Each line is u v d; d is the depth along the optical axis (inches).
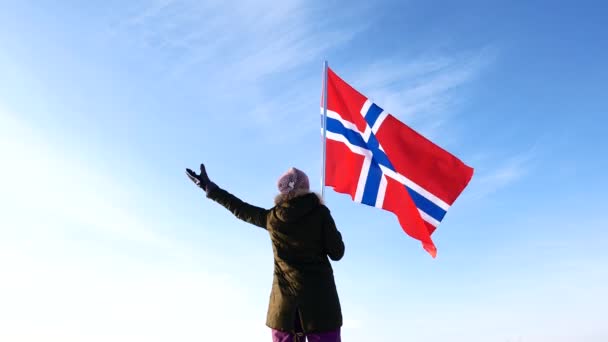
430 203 293.7
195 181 196.7
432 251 291.4
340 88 307.0
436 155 294.0
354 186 299.7
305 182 179.6
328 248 177.2
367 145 302.0
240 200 191.0
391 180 297.4
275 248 181.0
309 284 174.6
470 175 290.2
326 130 303.1
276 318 176.1
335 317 174.2
